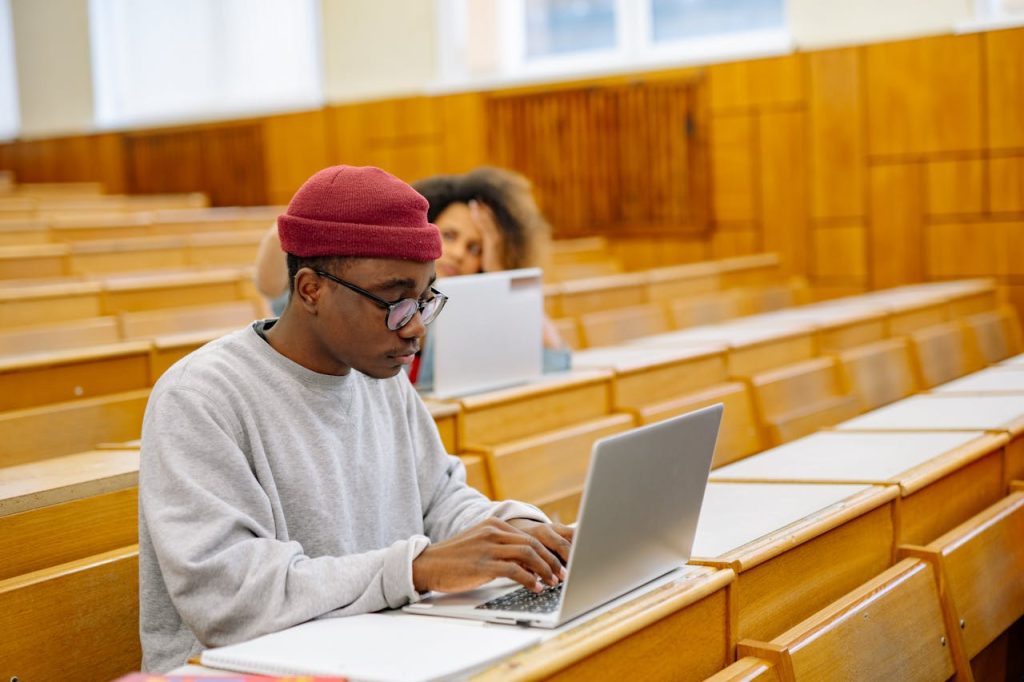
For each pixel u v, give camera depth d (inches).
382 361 55.1
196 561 50.7
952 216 239.6
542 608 50.8
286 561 51.7
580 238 279.6
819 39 253.9
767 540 61.2
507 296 99.5
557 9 289.4
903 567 71.4
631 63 277.3
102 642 61.0
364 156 309.1
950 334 169.9
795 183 255.1
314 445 56.2
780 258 257.8
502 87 286.8
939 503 82.0
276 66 328.5
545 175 282.5
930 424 98.5
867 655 63.3
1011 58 231.5
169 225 255.3
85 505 64.5
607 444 46.6
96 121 362.9
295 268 55.1
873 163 246.8
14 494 61.3
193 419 53.1
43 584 58.7
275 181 324.8
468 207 108.1
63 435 99.2
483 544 52.5
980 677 84.5
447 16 299.9
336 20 315.3
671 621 53.1
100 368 108.9
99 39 362.0
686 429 52.4
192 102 346.0
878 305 178.2
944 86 238.2
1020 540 86.0
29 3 372.8
